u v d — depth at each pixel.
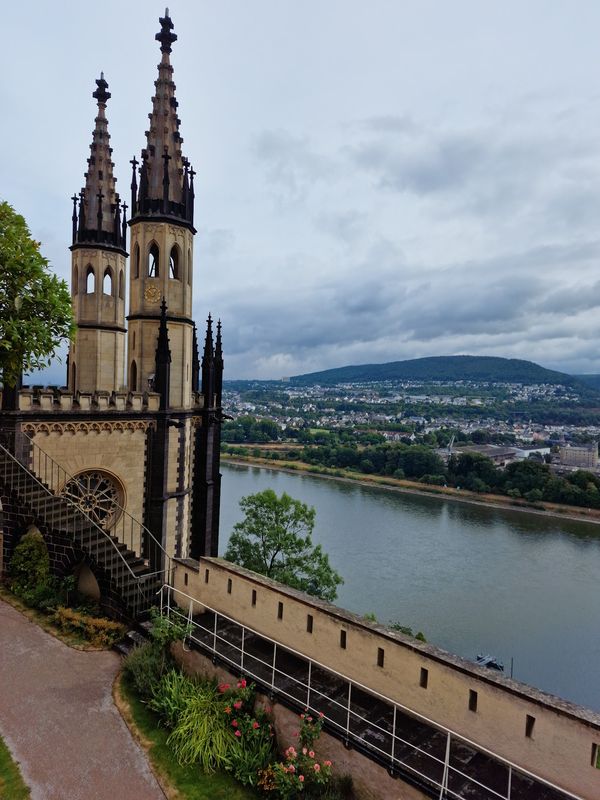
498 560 111.44
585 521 153.62
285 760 15.18
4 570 26.88
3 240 23.62
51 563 25.34
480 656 70.69
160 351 36.69
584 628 80.88
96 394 33.84
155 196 38.41
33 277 24.34
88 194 43.94
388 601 88.19
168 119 39.03
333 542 119.69
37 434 31.53
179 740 16.03
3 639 21.59
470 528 139.75
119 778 14.87
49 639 21.75
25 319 24.36
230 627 20.39
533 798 12.27
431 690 14.58
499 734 13.27
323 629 17.39
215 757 15.49
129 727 16.88
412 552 114.31
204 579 21.88
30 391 32.00
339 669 16.84
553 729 12.41
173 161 39.03
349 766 14.01
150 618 22.27
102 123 44.50
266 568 49.41
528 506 170.25
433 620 81.94
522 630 79.94
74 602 24.39
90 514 34.09
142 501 36.66
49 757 15.44
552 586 97.12
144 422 36.06
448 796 12.38
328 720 14.60
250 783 14.68
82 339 43.84
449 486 196.00
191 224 39.84
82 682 19.03
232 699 16.61
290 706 15.56
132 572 23.33
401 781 12.98
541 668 70.38
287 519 50.59
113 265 44.69
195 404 43.12
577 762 12.05
